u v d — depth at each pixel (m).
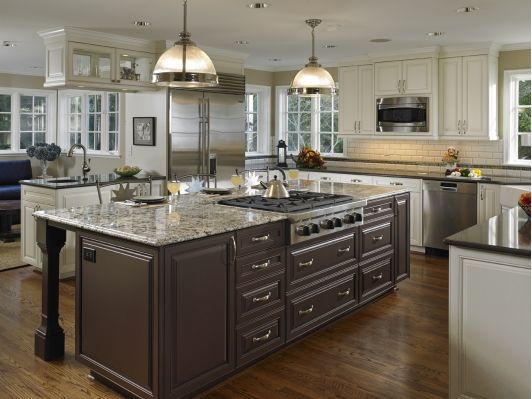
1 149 9.20
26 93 9.27
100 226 2.95
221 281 2.99
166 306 2.68
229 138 6.75
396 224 4.82
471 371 2.71
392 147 7.24
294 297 3.57
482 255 2.63
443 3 4.26
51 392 2.99
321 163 7.44
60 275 5.09
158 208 3.65
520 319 2.54
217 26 5.11
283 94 8.31
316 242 3.76
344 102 7.18
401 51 6.50
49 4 4.30
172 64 3.31
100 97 8.47
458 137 6.33
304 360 3.44
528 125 6.26
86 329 3.10
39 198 5.24
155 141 6.25
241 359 3.17
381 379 3.17
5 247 6.53
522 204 3.40
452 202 6.14
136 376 2.82
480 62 6.10
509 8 4.42
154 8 4.41
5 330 3.88
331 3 4.24
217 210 3.58
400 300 4.66
